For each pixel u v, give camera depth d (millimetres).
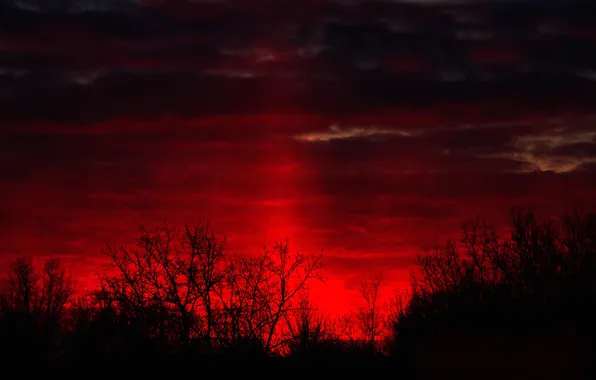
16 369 52969
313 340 53375
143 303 52312
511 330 49625
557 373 46438
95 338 52031
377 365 55250
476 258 59875
